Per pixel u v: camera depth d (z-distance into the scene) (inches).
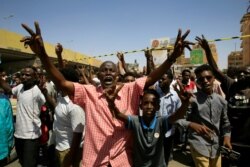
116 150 99.7
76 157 137.0
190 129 134.3
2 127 167.5
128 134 103.4
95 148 100.3
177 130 285.4
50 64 98.2
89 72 250.2
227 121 133.3
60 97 138.7
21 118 170.4
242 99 145.3
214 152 129.9
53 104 193.2
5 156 170.1
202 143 129.3
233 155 127.3
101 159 99.0
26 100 169.6
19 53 870.4
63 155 136.9
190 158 253.3
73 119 129.8
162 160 106.1
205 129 121.2
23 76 174.2
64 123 135.8
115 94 96.1
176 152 271.7
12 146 175.8
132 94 106.9
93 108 103.0
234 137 146.9
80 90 104.4
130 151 104.2
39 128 173.8
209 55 149.8
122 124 101.9
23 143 170.7
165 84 184.4
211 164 133.2
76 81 146.6
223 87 156.6
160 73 104.5
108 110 101.5
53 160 174.4
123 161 99.8
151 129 103.3
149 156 103.7
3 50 808.9
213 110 131.3
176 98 187.0
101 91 106.0
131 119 102.1
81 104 106.3
